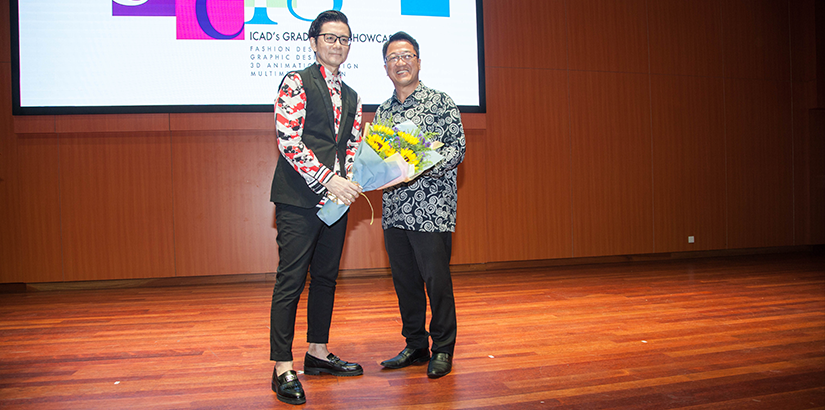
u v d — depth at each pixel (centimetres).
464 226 461
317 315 172
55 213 407
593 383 159
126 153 413
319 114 153
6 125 401
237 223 426
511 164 473
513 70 473
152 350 210
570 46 488
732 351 192
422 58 439
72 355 204
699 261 495
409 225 169
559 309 277
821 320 239
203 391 158
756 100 548
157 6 402
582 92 492
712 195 531
